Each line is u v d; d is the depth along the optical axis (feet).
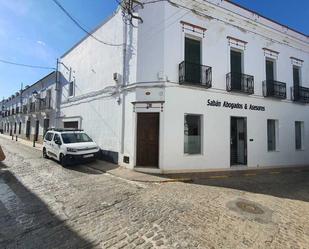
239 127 41.11
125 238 13.78
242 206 20.13
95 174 31.50
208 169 35.09
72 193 22.52
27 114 94.43
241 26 40.32
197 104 34.83
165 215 17.29
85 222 15.98
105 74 42.93
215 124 36.19
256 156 40.40
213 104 36.22
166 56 33.12
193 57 35.94
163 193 23.16
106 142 41.45
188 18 35.14
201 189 25.48
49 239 13.67
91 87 48.08
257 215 18.20
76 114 54.39
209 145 35.50
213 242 13.58
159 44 33.35
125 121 36.27
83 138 41.29
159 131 32.63
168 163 32.30
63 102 62.03
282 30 46.11
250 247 13.24
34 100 86.53
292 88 46.57
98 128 44.55
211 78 36.04
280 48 45.80
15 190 23.38
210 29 36.94
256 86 41.32
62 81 63.82
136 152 33.78
